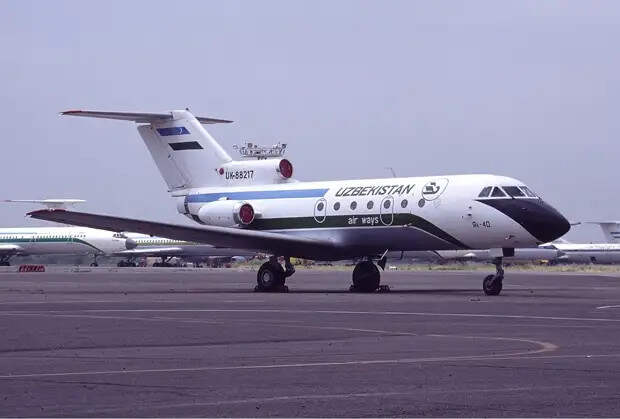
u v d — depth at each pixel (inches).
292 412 478.9
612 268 4158.5
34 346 768.9
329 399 515.2
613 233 5108.3
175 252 4407.0
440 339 815.1
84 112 1749.5
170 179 1900.8
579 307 1209.4
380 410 483.5
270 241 1651.1
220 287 1946.4
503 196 1525.6
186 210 1875.0
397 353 715.4
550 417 464.8
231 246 1702.8
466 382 570.3
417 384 564.1
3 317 1050.7
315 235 1710.1
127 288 1873.8
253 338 828.6
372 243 1653.5
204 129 1875.0
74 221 1603.1
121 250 4407.0
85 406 497.4
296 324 964.0
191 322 987.3
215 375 603.2
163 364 657.6
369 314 1095.6
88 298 1453.0
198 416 469.7
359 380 579.8
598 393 531.2
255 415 471.8
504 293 1647.4
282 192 1769.2
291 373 610.2
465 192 1552.7
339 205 1685.5
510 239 1520.7
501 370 618.5
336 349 745.0
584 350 729.6
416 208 1593.3
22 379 588.7
